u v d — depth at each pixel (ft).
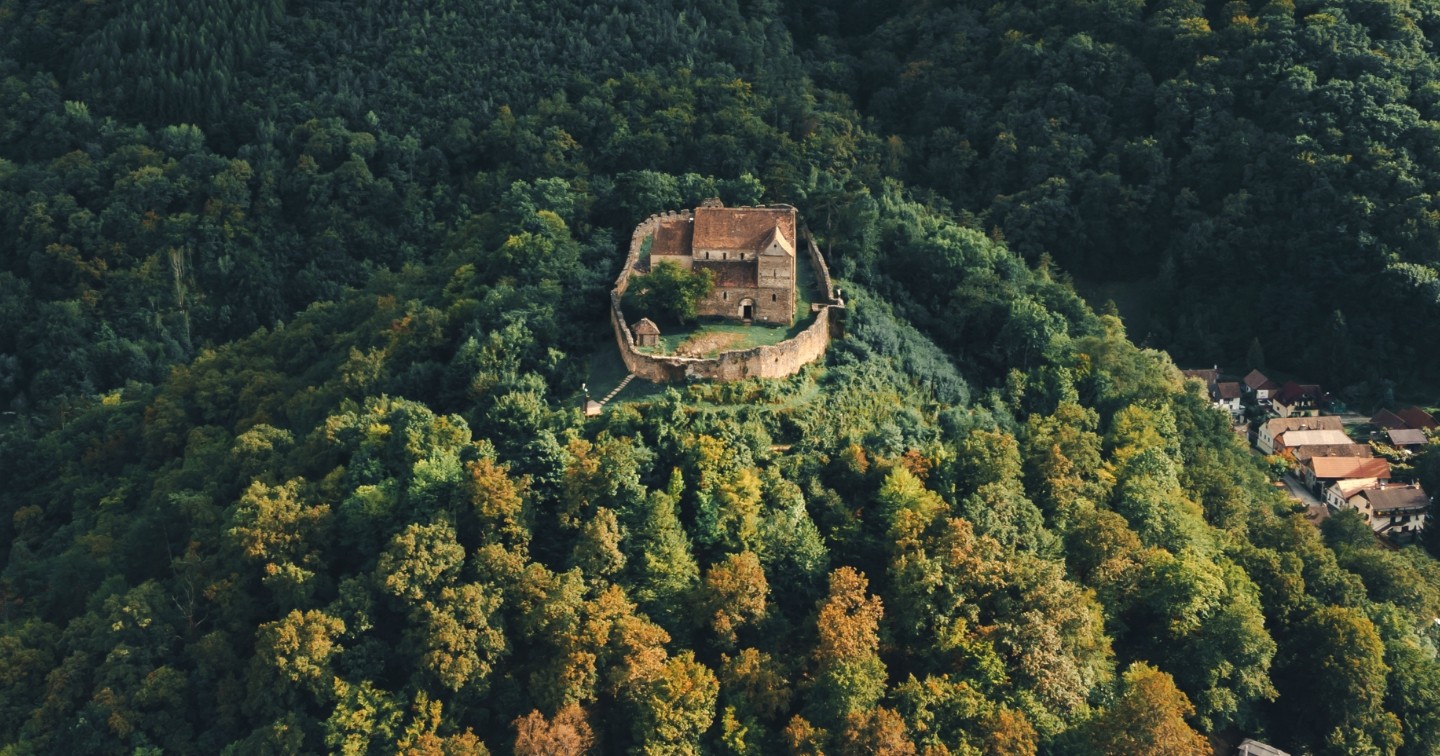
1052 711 564.71
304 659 550.36
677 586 588.09
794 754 537.24
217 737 567.59
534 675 555.28
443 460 616.80
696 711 542.57
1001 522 629.10
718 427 650.43
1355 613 654.53
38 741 582.35
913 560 591.78
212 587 609.42
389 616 581.94
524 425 653.71
